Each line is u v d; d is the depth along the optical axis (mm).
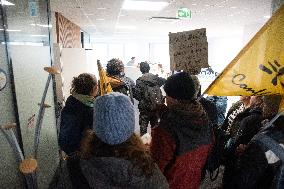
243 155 1284
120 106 892
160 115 1472
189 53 2158
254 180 1216
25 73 2467
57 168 3402
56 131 3424
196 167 1432
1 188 1953
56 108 3396
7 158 2049
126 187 835
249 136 1843
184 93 1369
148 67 4574
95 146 895
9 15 2188
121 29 13266
